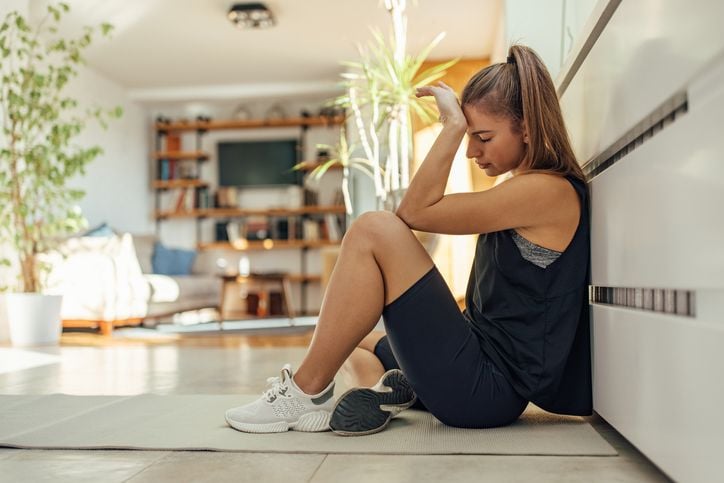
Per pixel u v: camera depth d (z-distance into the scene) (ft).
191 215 29.09
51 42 21.74
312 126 29.32
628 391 4.04
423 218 4.66
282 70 25.62
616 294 4.67
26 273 14.88
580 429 4.94
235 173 29.40
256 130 29.71
